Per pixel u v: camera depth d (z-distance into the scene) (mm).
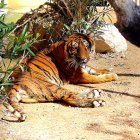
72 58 11258
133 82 11891
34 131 8438
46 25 14328
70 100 9984
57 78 11188
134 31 16891
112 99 10484
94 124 8977
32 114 9367
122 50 15109
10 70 8734
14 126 8609
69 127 8766
